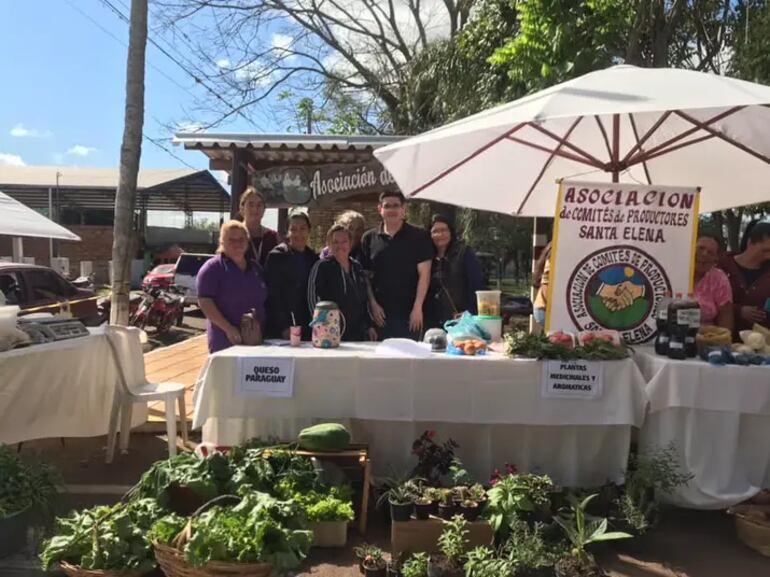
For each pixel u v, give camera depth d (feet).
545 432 12.21
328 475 11.29
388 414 11.79
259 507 9.00
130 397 14.70
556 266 12.94
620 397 11.49
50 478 10.87
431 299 16.98
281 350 12.49
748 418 11.61
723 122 14.19
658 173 16.78
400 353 12.19
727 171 16.17
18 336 13.05
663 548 10.87
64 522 9.70
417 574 9.47
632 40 26.53
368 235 16.35
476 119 12.17
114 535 9.24
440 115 40.11
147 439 16.61
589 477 12.16
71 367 13.92
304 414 11.93
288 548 8.71
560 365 11.53
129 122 18.70
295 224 15.44
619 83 11.07
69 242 100.27
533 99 11.53
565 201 12.85
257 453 10.88
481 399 11.66
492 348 12.62
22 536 10.18
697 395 11.28
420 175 15.62
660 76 11.49
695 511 12.34
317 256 16.11
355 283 15.03
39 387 13.10
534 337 11.92
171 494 10.11
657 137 15.76
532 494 10.58
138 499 10.12
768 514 10.87
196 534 8.46
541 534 10.12
